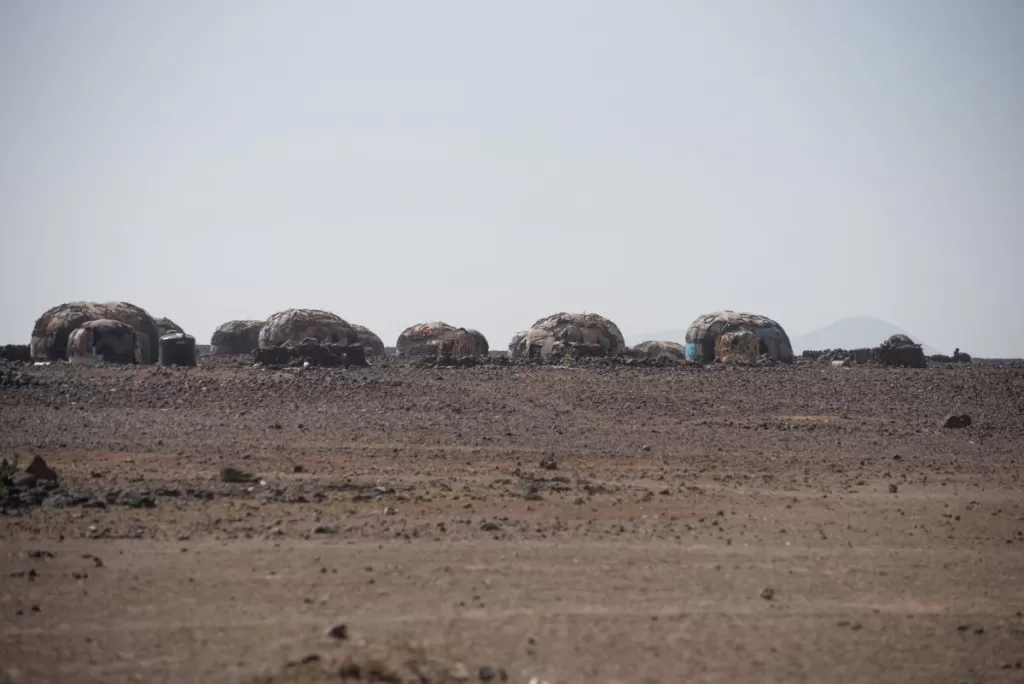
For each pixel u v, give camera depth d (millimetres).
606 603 67688
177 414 155000
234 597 66750
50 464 114938
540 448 135750
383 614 64000
